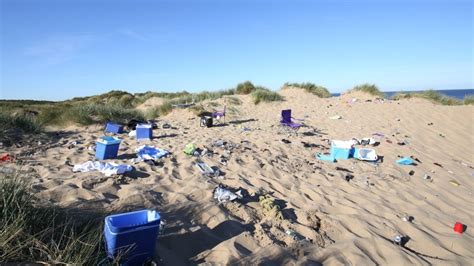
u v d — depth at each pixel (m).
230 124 11.36
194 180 5.22
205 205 4.24
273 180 5.68
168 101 16.92
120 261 2.72
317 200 5.08
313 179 6.02
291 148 8.13
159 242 3.34
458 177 7.06
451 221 4.85
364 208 4.94
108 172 5.18
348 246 3.76
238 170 6.05
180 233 3.54
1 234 2.61
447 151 9.10
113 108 11.62
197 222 3.89
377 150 8.43
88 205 3.89
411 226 4.46
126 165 5.57
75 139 8.16
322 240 3.89
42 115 10.51
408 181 6.44
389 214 4.79
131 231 2.70
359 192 5.59
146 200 4.24
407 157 8.01
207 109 13.87
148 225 2.76
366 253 3.70
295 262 3.35
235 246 3.45
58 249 2.64
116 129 9.35
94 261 2.68
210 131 9.94
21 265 2.52
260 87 19.08
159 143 7.91
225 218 4.03
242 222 4.09
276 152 7.60
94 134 8.99
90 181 4.73
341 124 11.38
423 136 10.16
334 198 5.17
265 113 13.77
